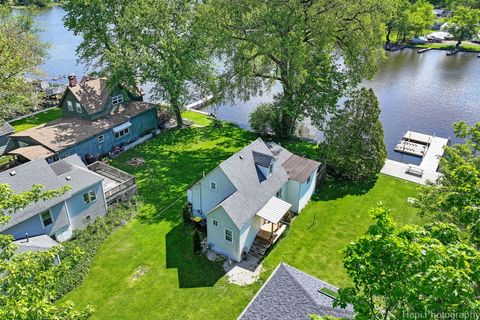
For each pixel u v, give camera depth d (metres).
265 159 25.88
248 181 24.70
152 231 26.22
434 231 11.12
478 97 53.22
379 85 59.00
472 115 47.34
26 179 23.39
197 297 20.92
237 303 20.52
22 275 12.06
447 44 83.94
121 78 37.78
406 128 44.28
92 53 40.84
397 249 9.57
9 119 44.50
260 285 21.67
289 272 18.02
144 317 19.80
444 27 90.94
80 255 13.83
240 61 36.88
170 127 43.53
